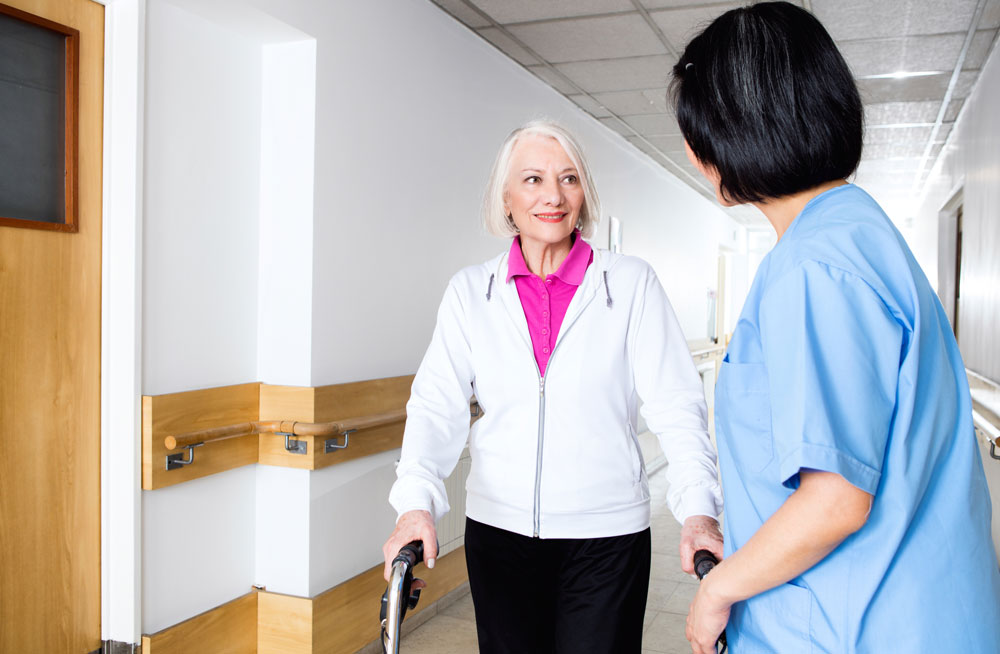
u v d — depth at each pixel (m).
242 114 2.70
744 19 0.88
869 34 3.97
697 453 1.42
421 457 1.50
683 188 8.26
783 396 0.78
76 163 2.21
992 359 4.43
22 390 2.09
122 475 2.31
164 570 2.43
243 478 2.75
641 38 3.94
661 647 3.08
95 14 2.26
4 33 2.04
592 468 1.52
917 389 0.79
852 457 0.73
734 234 11.94
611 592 1.50
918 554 0.78
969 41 4.06
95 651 2.33
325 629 2.76
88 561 2.29
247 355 2.76
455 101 3.65
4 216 2.05
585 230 1.67
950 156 6.34
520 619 1.55
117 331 2.30
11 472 2.07
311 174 2.72
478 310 1.61
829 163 0.85
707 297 9.61
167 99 2.40
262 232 2.80
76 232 2.22
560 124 1.59
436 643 3.14
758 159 0.87
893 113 5.68
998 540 4.12
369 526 3.04
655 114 5.52
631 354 1.59
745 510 0.90
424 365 1.67
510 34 3.88
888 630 0.77
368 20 2.98
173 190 2.44
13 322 2.06
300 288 2.74
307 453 2.68
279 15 2.53
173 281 2.45
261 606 2.75
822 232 0.81
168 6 2.39
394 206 3.18
